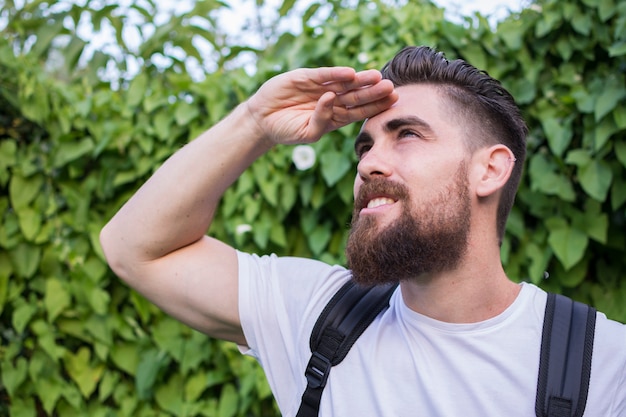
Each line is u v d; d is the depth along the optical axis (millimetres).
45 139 2568
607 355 1178
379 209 1224
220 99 2441
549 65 2342
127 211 1448
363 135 1324
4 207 2531
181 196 1396
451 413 1159
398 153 1253
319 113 1335
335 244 2398
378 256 1201
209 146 1415
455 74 1312
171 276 1416
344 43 2334
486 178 1284
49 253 2506
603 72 2262
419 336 1244
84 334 2488
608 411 1144
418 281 1256
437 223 1206
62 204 2562
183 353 2426
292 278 1418
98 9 2641
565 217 2234
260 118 1407
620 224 2252
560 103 2262
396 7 2531
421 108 1271
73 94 2584
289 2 2613
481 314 1249
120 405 2492
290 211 2453
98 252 2439
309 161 2229
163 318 2477
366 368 1237
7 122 2564
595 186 2121
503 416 1148
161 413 2486
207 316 1412
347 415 1208
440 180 1226
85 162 2539
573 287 2320
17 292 2500
